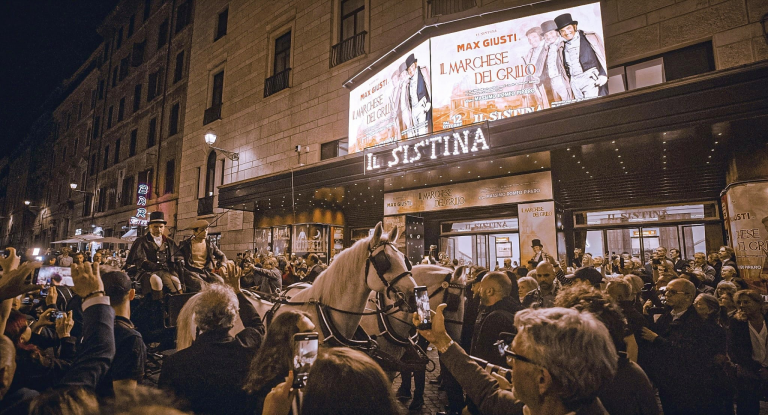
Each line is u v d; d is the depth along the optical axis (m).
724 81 6.88
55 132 46.22
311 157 16.72
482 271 5.05
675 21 9.72
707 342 3.20
